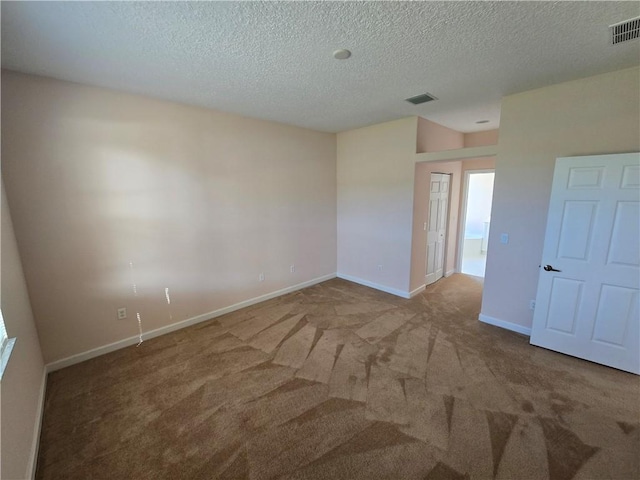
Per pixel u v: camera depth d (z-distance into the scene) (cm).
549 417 196
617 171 236
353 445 178
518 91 285
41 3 142
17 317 187
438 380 238
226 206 363
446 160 358
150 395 225
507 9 154
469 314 368
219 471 163
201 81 251
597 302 254
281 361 268
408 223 414
